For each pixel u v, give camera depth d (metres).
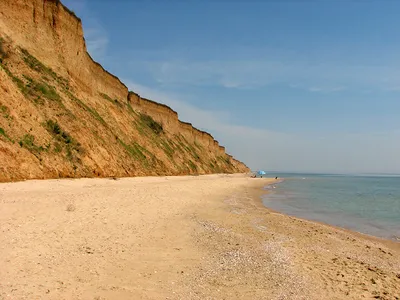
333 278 8.41
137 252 9.45
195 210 19.62
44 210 13.31
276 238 13.05
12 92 26.83
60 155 28.72
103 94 54.38
